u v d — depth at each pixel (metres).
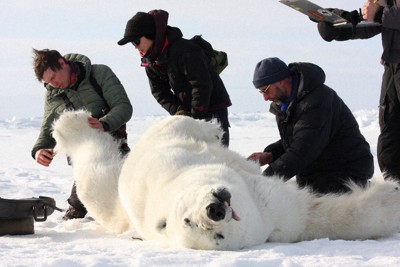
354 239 5.17
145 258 3.87
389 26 6.41
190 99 7.29
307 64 6.23
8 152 20.42
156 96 7.64
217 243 4.34
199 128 5.92
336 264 3.82
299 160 6.09
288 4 6.66
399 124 7.08
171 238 4.60
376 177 5.39
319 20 6.60
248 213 4.48
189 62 7.04
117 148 6.64
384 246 4.57
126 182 5.45
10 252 4.38
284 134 6.46
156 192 5.00
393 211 5.14
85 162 6.29
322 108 6.13
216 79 7.37
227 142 7.46
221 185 4.19
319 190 6.48
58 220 7.36
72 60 7.31
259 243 4.74
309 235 5.18
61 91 7.25
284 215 4.98
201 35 7.43
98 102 7.21
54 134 6.79
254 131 30.31
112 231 5.98
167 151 5.31
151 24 7.12
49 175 13.11
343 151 6.46
